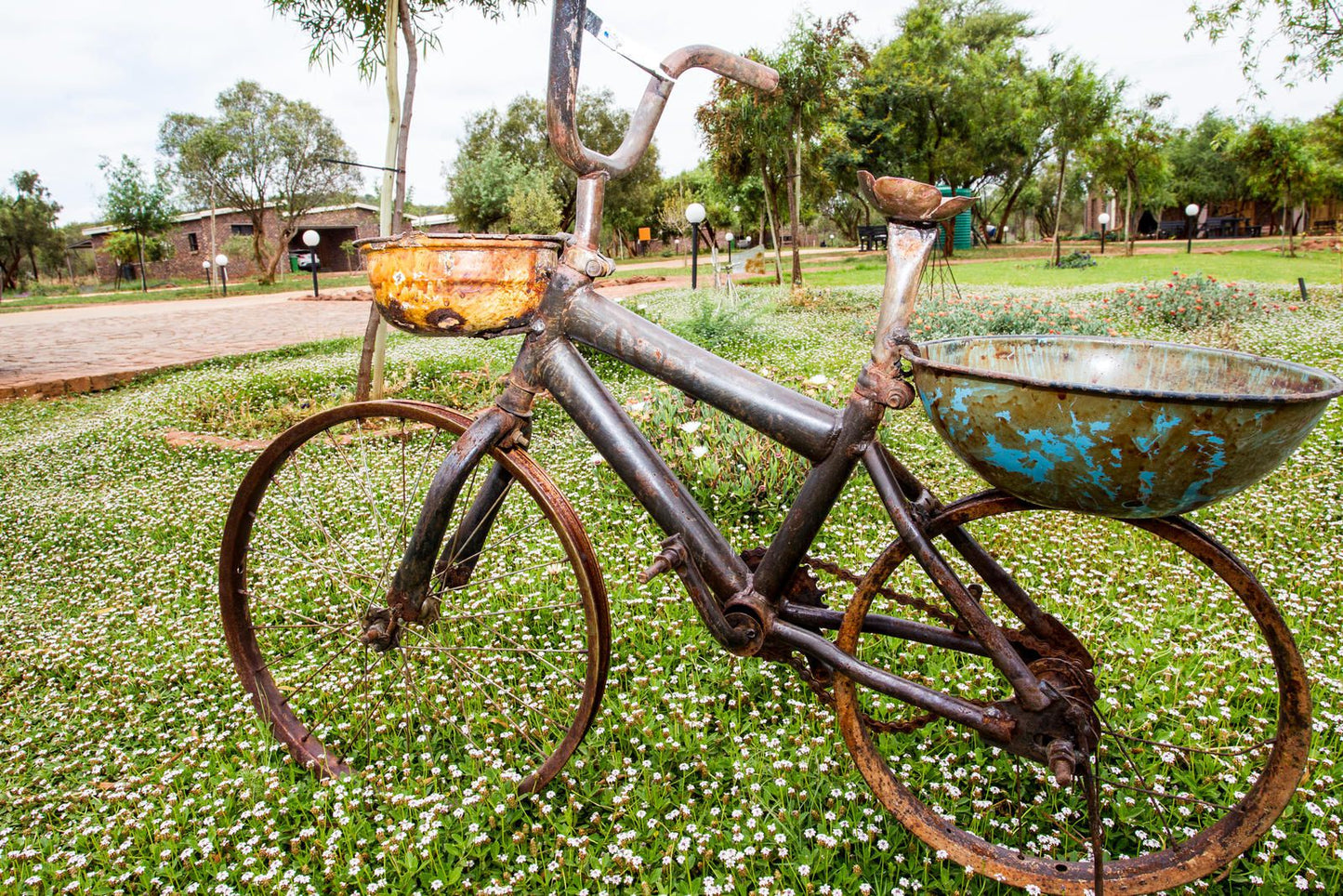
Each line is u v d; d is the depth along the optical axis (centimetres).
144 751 239
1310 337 842
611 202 3991
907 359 155
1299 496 390
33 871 188
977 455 146
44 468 559
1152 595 300
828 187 2444
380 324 639
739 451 405
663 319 1022
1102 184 3011
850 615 179
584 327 187
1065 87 2158
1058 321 921
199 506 455
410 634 242
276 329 1488
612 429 188
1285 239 3241
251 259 4416
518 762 218
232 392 754
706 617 184
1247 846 165
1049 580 315
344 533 401
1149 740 204
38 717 257
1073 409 129
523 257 180
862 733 186
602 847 187
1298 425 128
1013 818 193
